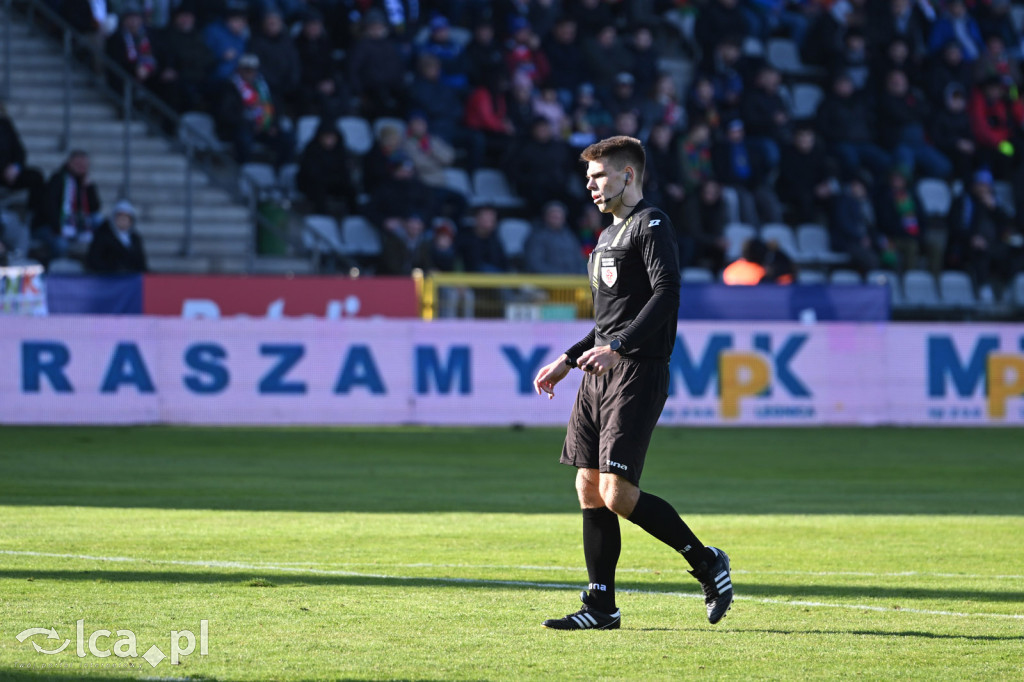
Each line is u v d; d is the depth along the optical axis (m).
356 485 36.78
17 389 55.28
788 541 26.77
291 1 81.56
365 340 58.72
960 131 89.25
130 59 73.31
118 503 31.55
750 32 92.38
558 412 60.50
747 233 80.00
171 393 56.84
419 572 22.14
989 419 64.38
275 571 21.86
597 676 14.88
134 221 70.56
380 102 78.81
